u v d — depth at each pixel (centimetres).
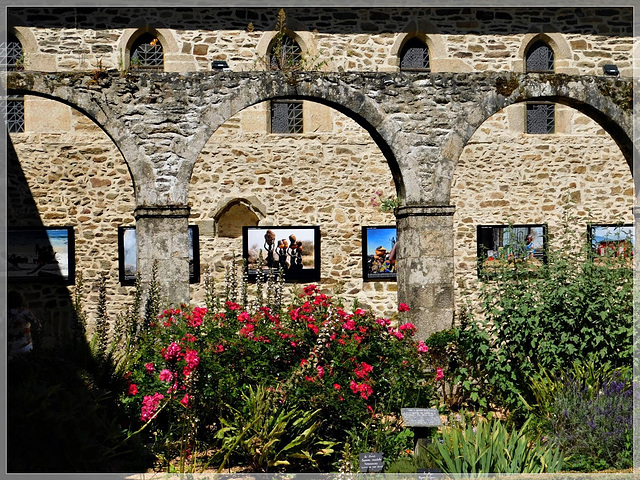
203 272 1303
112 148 1296
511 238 1013
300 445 723
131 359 796
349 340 761
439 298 1009
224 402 746
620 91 1054
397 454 736
